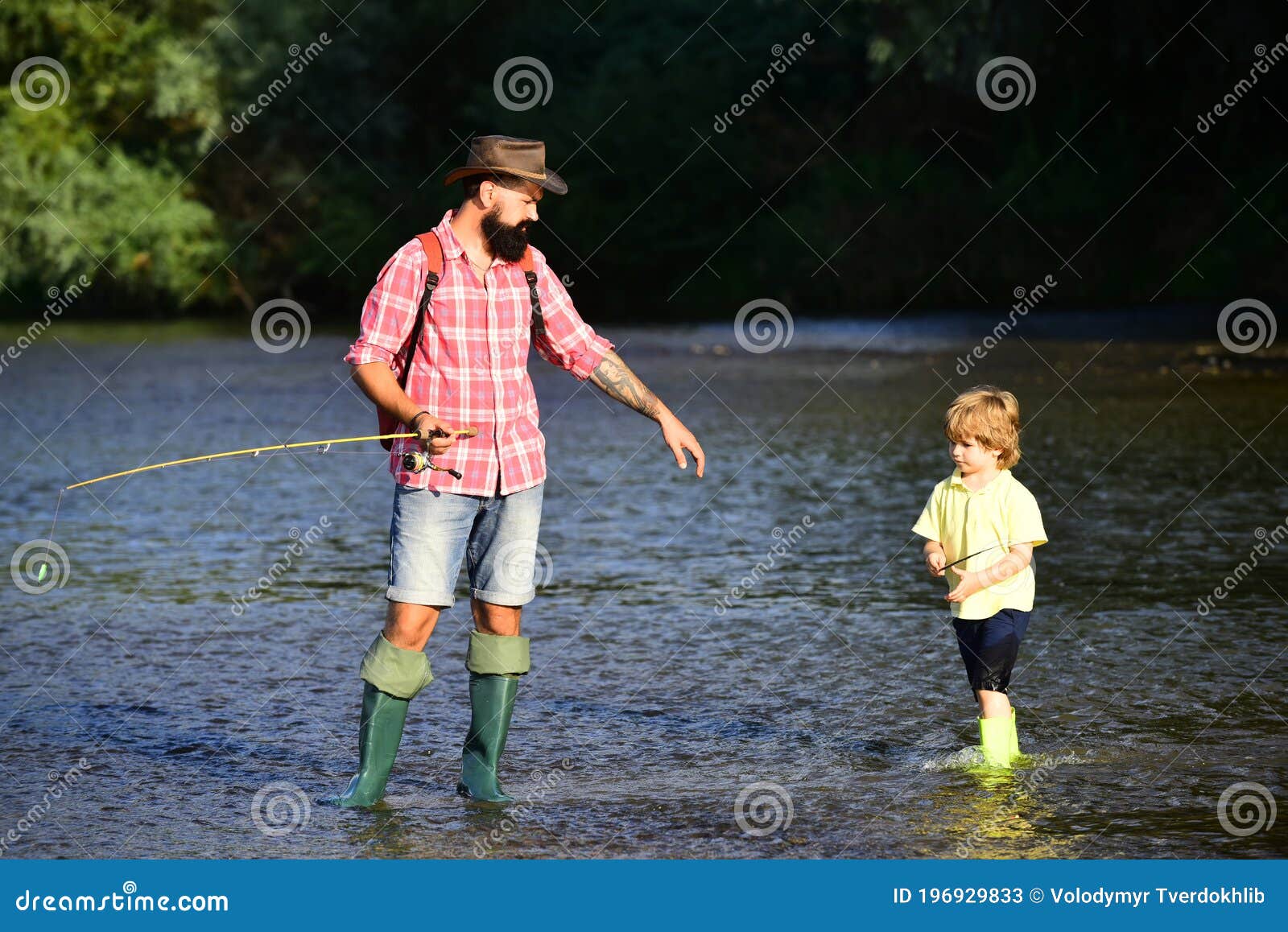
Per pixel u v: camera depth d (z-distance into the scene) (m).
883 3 80.06
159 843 10.94
